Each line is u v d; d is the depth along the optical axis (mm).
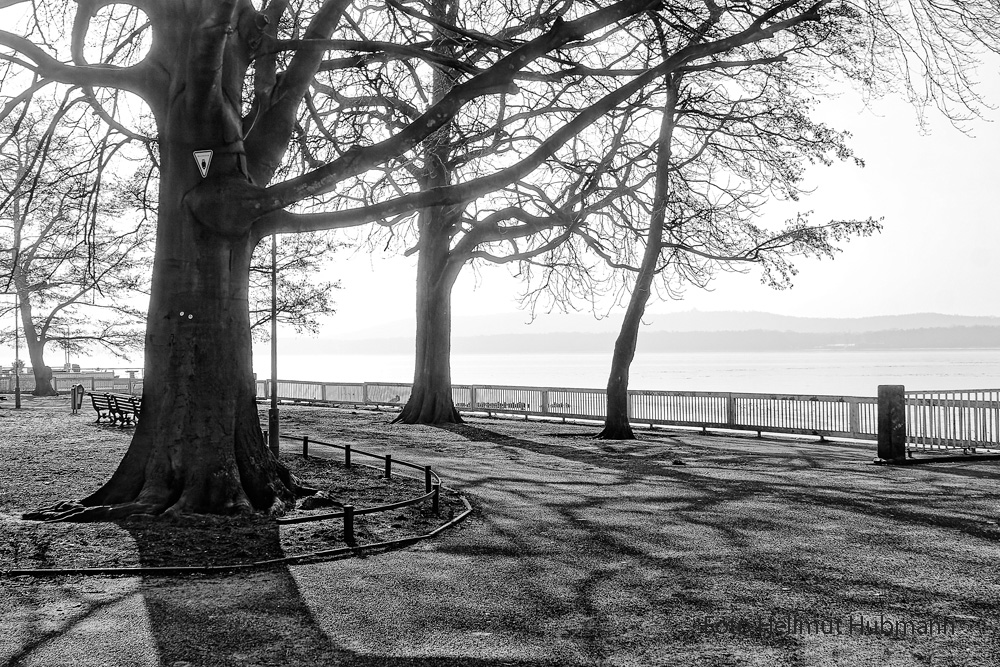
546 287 28641
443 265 29062
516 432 25391
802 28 16391
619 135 21109
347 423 28125
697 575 8125
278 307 41188
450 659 5855
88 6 13164
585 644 6148
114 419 25734
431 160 19984
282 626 6590
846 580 7914
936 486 13930
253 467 11852
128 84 12133
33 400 41500
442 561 8750
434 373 29234
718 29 15570
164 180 11945
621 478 15219
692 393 26250
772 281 25109
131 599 7336
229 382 11828
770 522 10812
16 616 6840
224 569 8352
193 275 11727
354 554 9102
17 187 15047
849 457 18531
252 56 12492
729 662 5777
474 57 15266
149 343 11844
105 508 10969
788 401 23531
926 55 14906
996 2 14000
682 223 24500
